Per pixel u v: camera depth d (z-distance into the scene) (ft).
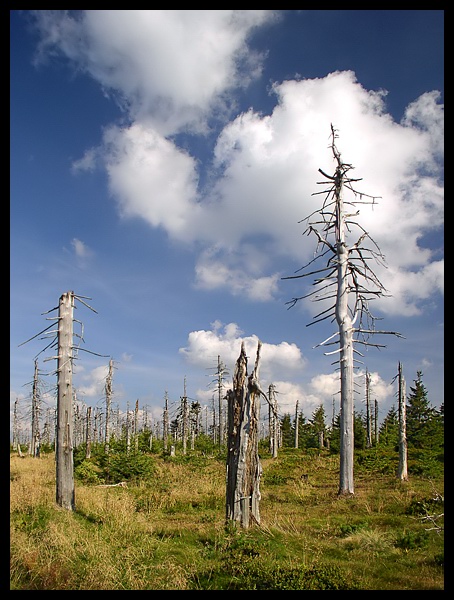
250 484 37.58
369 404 135.03
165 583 23.35
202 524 38.29
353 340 60.54
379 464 84.69
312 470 84.43
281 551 29.07
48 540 28.48
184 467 92.17
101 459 82.99
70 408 43.70
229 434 38.96
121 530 33.76
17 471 72.79
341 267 62.08
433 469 73.72
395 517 39.17
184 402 152.35
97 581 23.17
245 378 39.99
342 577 23.30
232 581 23.63
